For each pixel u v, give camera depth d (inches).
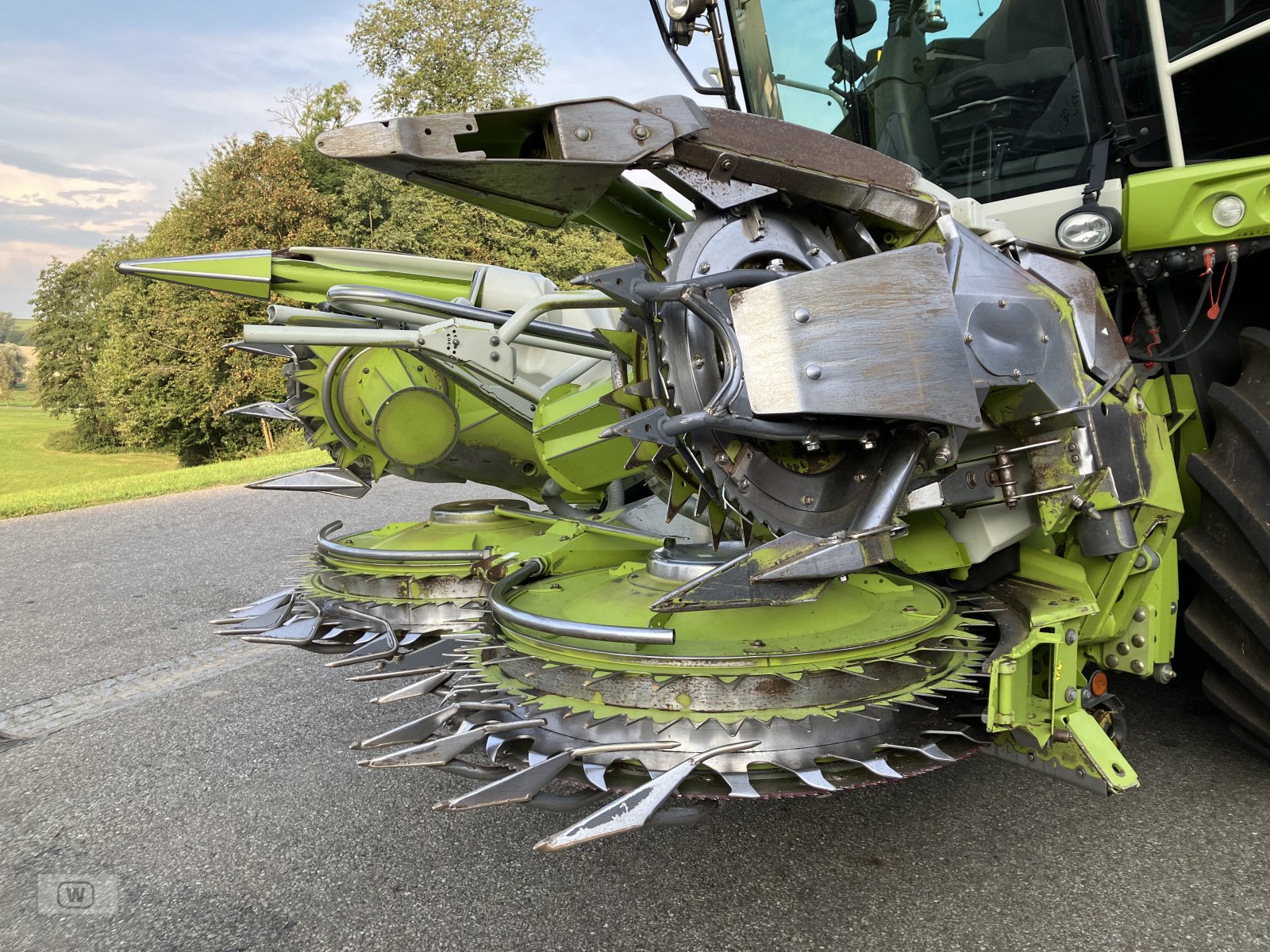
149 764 127.9
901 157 134.0
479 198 70.4
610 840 100.1
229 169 1052.5
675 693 71.9
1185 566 118.7
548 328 86.9
